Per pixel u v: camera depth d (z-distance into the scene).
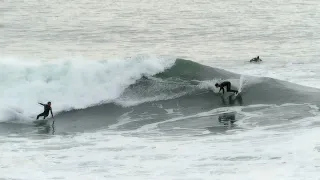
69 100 91.44
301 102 91.38
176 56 176.50
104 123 84.19
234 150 66.81
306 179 56.53
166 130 78.88
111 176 59.38
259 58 161.38
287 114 84.88
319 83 119.81
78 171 61.12
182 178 58.09
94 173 60.41
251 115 85.56
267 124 79.44
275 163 61.44
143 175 59.38
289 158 62.84
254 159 63.12
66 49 186.00
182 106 93.00
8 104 87.31
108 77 95.75
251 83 99.06
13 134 78.00
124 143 71.88
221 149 67.56
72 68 94.31
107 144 71.62
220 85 96.06
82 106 91.25
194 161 63.38
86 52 180.75
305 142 68.62
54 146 71.12
